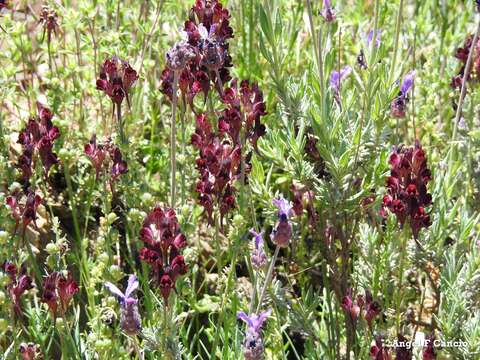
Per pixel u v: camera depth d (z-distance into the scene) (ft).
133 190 3.34
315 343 3.33
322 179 3.27
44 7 3.66
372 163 3.23
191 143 3.21
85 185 3.51
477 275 3.11
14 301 2.89
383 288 3.22
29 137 3.14
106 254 2.95
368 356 3.06
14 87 3.64
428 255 3.25
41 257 3.37
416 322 3.38
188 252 3.04
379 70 3.16
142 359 2.73
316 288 3.59
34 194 3.07
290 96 3.22
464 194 3.59
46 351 2.98
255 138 3.13
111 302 2.90
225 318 3.08
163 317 2.74
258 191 3.27
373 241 3.25
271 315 3.15
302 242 3.47
